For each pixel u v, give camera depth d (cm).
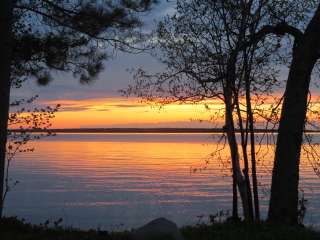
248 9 1290
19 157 13938
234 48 1324
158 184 6888
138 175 8356
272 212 1245
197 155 14788
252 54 1314
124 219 3772
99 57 1321
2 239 980
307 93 1238
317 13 1201
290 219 1214
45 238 994
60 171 9150
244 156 1352
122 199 5272
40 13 1220
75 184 6919
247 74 1316
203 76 1373
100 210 4388
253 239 985
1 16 1092
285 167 1234
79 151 18688
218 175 8019
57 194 5769
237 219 1275
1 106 1105
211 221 1384
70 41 1294
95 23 1239
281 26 1259
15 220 1141
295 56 1231
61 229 1092
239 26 1303
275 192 1245
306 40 1212
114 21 1247
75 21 1241
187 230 1092
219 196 5431
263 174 2667
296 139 1231
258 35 1267
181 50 1370
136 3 1249
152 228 732
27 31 1270
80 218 3844
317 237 1012
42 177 7938
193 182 7125
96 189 6353
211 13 1323
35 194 5738
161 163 11312
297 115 1229
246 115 1362
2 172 1135
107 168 9919
